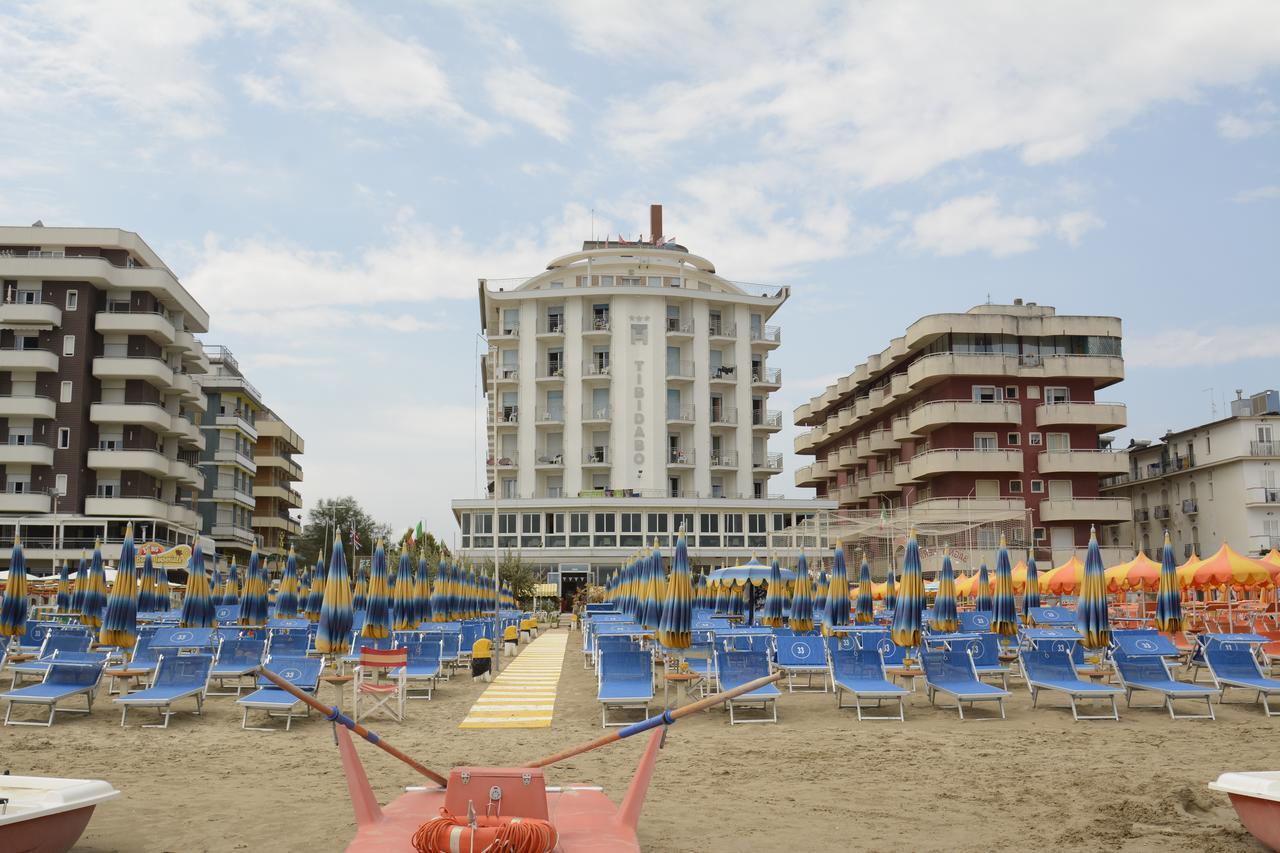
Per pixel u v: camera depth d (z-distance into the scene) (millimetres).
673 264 76188
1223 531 59875
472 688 20359
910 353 67875
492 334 79188
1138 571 28203
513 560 59812
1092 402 64000
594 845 6270
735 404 74188
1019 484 62938
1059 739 13039
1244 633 24109
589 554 64438
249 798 9383
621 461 70750
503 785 6344
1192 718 14922
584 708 16938
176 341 65375
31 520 56281
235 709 15867
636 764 11312
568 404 71625
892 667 17656
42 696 14078
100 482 60844
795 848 7656
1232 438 59219
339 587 16719
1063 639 20047
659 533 64938
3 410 57844
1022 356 63625
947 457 61781
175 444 66875
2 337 59562
